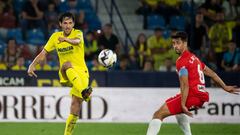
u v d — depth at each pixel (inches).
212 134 1633.9
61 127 1707.7
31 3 2330.2
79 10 2442.2
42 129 1664.6
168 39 2313.0
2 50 2237.9
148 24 2487.7
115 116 1849.2
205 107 1859.0
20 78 1854.1
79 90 1200.8
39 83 1863.9
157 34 2284.7
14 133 1582.2
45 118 1808.6
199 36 2266.2
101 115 1838.1
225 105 1861.5
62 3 2397.9
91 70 1910.7
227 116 1861.5
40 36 2298.2
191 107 1150.3
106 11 2532.0
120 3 2576.3
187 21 2433.6
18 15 2384.4
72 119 1246.3
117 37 2237.9
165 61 2191.2
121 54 2206.0
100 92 1841.8
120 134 1603.1
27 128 1679.4
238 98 1863.9
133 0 2586.1
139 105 1860.2
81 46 1242.6
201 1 2551.7
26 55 2159.2
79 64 1246.3
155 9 2498.8
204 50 2233.0
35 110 1804.9
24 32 2313.0
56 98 1812.3
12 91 1797.5
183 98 1113.4
